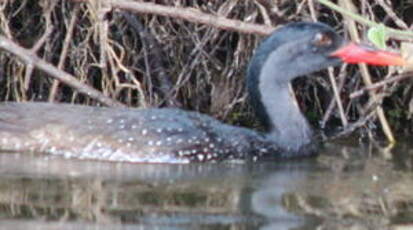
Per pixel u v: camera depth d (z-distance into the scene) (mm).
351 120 27594
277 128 24344
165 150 23500
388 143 25906
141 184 21516
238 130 24109
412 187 21578
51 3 26469
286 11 26594
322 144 25781
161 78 27344
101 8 25344
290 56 24578
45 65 25891
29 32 27609
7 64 27172
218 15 25844
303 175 22531
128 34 27188
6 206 19906
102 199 20422
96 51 26984
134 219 19344
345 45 24734
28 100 27344
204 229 18859
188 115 24172
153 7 25469
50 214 19547
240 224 19141
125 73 26969
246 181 21969
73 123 23719
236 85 27297
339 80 26797
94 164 23031
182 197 20688
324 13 26984
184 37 27047
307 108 27828
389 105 27594
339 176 22469
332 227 19109
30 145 23656
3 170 22219
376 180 22109
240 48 26844
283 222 19250
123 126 23703
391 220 19531
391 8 26297
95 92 25984
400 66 25375
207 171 22766
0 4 26422
